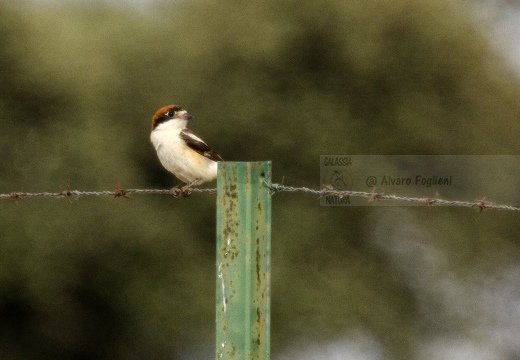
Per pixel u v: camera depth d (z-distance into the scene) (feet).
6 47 71.15
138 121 74.84
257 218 16.79
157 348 72.28
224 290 16.85
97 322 71.87
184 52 75.51
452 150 76.89
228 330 16.85
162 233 72.18
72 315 70.85
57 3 78.18
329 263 75.61
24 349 70.69
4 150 70.13
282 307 73.10
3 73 70.90
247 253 16.75
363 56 76.07
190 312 71.31
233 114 74.49
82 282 70.64
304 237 75.15
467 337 77.36
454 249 76.74
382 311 75.25
